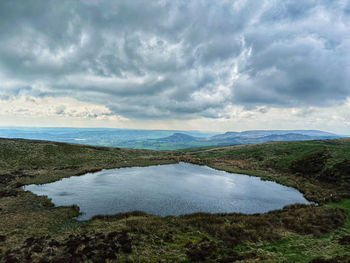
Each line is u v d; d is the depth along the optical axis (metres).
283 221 23.39
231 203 31.89
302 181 44.09
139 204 30.31
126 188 38.81
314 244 17.39
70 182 42.41
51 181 42.31
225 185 42.84
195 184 43.22
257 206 30.81
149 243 17.31
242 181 46.59
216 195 35.88
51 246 16.33
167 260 14.61
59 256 14.88
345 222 22.97
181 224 21.81
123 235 18.52
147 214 25.83
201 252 15.61
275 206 30.92
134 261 14.37
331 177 41.88
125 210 27.78
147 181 44.84
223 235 19.20
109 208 28.39
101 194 34.72
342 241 17.78
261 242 18.02
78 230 19.95
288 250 16.33
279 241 18.28
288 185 42.66
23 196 31.67
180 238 18.48
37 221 22.28
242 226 21.36
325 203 30.73
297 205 29.62
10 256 14.55
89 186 39.66
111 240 17.52
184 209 28.80
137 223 21.73
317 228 20.98
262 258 14.63
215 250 16.30
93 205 29.39
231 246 17.14
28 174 46.03
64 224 22.12
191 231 20.23
